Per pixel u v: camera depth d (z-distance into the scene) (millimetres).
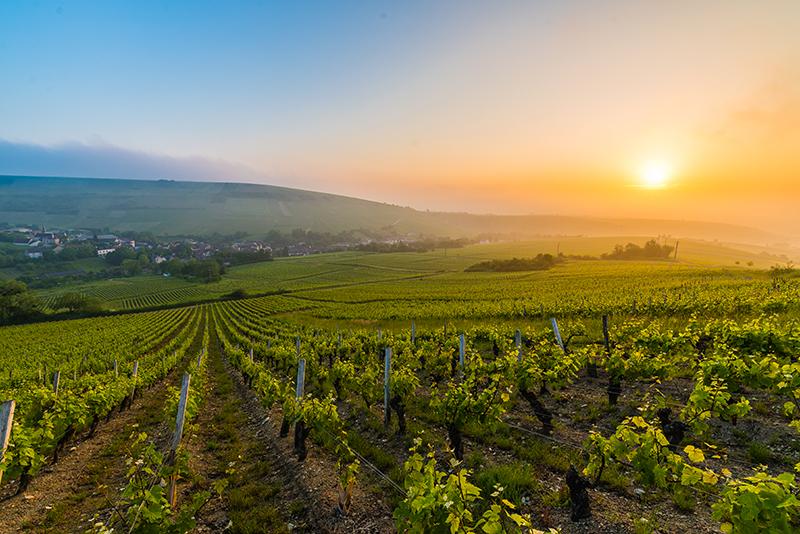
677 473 6090
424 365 18797
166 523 6098
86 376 19922
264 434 12859
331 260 171875
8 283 92625
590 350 13695
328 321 51594
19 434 9109
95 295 120812
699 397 7918
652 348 14047
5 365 36062
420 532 4988
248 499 8406
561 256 139250
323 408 10234
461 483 5008
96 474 10477
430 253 194000
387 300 68312
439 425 11500
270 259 185875
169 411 12227
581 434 9703
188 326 61562
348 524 7180
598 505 6703
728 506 4676
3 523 8156
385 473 9016
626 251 142250
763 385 9047
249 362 21766
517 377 11461
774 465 7398
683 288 41906
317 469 9555
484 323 31234
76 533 7660
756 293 29312
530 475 7770
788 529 4215
